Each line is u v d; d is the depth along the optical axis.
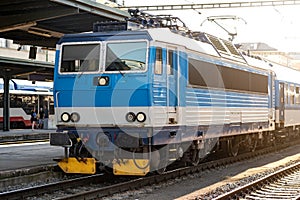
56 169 13.94
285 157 20.23
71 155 12.31
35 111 42.50
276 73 22.02
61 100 12.43
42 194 11.14
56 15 16.11
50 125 41.72
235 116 16.47
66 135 12.12
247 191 11.59
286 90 23.83
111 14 17.73
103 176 13.05
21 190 10.56
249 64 18.11
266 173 14.89
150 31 12.05
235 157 17.92
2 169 13.08
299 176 14.67
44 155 17.66
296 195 11.39
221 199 10.13
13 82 40.44
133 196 11.01
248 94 17.80
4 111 33.50
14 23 16.48
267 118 20.06
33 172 13.26
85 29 19.89
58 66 12.55
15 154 18.08
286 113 23.80
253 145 19.95
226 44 16.89
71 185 12.00
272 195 11.45
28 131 36.09
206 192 11.62
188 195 11.22
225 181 13.44
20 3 15.79
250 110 17.97
